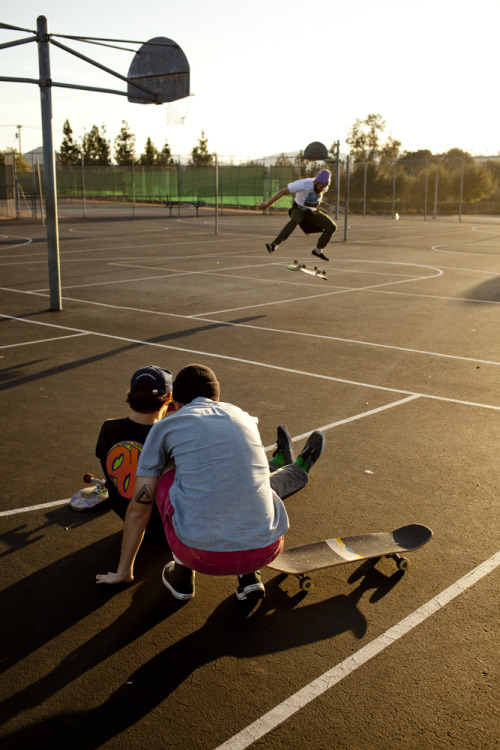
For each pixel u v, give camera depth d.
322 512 4.25
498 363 8.19
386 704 2.63
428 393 6.89
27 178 49.88
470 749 2.42
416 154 87.88
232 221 40.88
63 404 6.40
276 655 2.93
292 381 7.28
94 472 4.82
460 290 14.53
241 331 9.99
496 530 4.06
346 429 5.79
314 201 11.13
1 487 4.55
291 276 16.67
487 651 2.97
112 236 28.59
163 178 58.34
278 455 4.79
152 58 10.79
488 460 5.13
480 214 58.94
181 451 2.99
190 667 2.84
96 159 77.31
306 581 3.38
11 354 8.38
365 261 20.55
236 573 3.02
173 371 7.57
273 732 2.49
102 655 2.92
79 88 10.25
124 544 3.29
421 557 3.76
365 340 9.46
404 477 4.80
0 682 2.74
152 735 2.47
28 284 14.66
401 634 3.08
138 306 12.13
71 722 2.53
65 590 3.40
